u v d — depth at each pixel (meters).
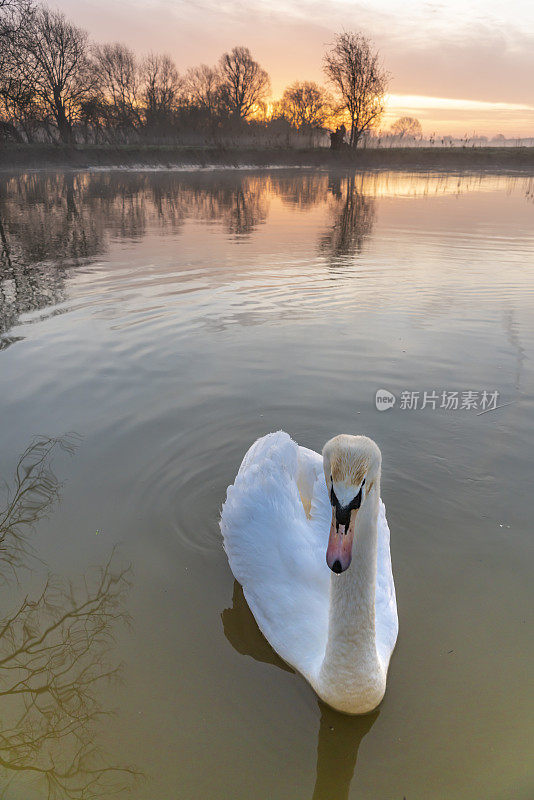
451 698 0.92
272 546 1.14
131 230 4.64
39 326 2.36
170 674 0.97
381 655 0.94
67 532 1.28
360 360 2.08
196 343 2.21
